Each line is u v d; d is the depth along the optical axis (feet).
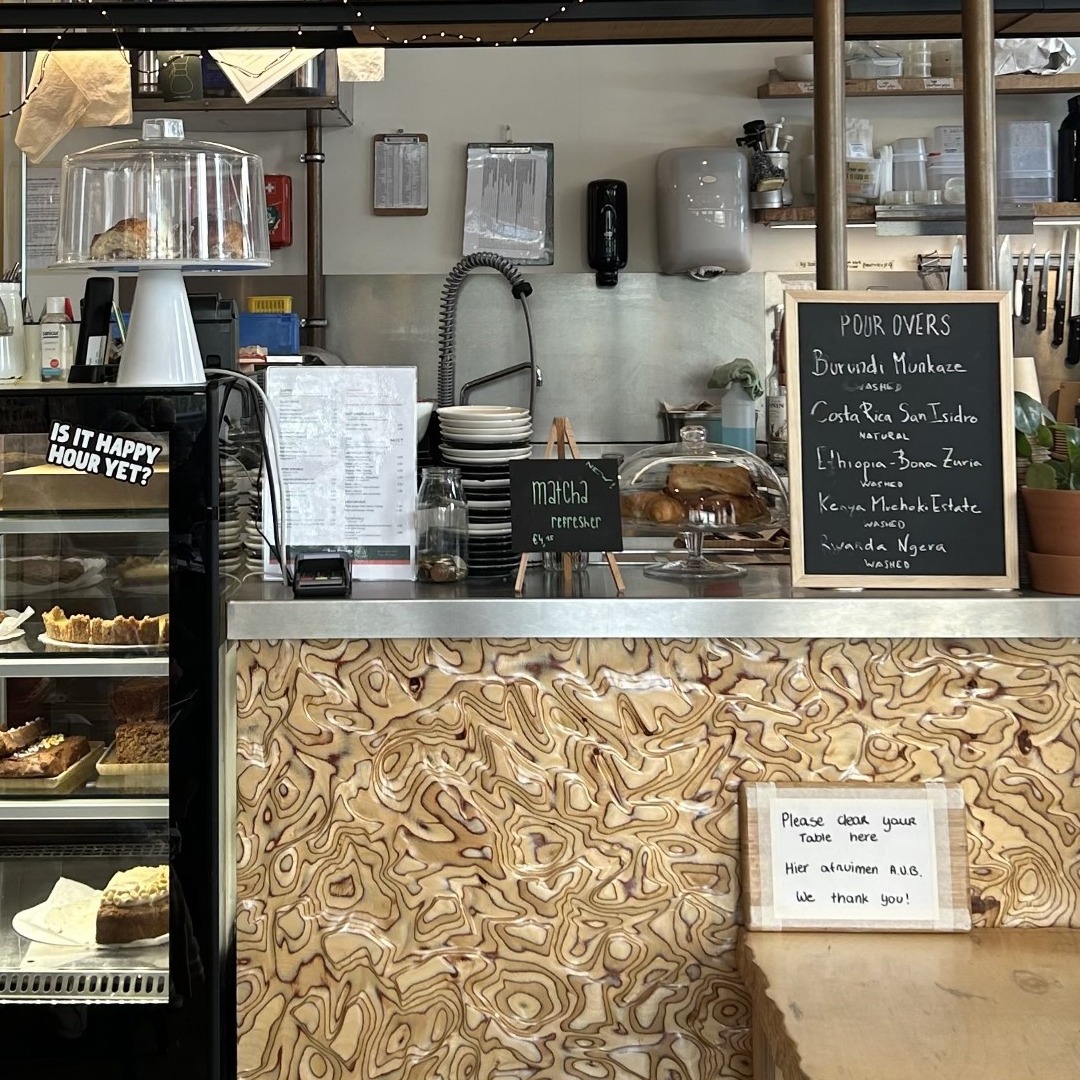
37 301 15.58
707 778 6.28
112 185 6.27
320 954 6.30
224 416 6.29
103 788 6.38
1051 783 6.27
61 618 6.29
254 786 6.28
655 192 15.67
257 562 7.03
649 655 6.24
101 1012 6.16
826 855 6.17
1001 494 6.40
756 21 8.18
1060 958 5.78
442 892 6.27
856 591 6.32
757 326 15.74
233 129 15.58
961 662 6.26
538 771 6.26
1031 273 15.40
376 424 6.70
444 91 15.67
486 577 6.84
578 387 15.83
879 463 6.44
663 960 6.30
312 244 15.34
